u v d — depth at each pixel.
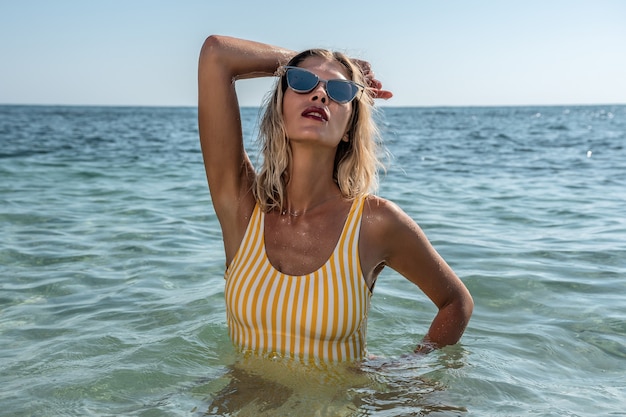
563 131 37.91
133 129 37.22
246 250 2.90
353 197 2.96
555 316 4.05
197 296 4.32
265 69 3.03
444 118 82.94
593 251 5.79
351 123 2.98
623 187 10.84
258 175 2.97
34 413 2.63
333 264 2.78
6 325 3.81
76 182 10.80
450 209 8.32
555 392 2.88
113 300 4.28
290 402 2.58
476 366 3.14
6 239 6.15
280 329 2.77
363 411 2.54
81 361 3.20
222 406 2.57
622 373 3.17
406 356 3.08
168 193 9.56
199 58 2.98
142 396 2.77
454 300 3.10
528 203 8.92
